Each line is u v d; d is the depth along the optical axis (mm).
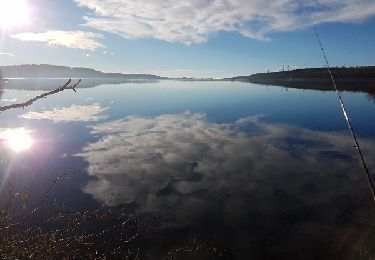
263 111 39375
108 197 14094
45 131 28719
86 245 10141
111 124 32375
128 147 22797
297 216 12227
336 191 14211
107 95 70938
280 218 12141
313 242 10523
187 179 16328
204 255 9984
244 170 17453
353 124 28625
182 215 12484
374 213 11617
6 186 15039
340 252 9773
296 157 19469
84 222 11734
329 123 29688
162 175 16922
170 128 29906
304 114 35719
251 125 30438
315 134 25500
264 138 24734
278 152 20672
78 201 13641
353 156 19109
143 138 25734
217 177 16500
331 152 20203
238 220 12062
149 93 76188
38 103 53250
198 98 60094
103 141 24719
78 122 33812
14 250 7461
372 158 18594
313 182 15383
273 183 15477
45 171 17484
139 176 16797
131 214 12523
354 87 69812
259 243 10617
